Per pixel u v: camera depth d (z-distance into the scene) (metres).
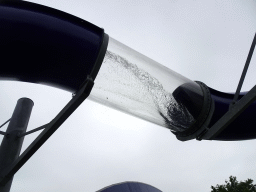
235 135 3.65
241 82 2.48
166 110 3.17
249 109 3.51
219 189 14.05
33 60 2.57
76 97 2.34
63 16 2.81
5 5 2.62
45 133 2.55
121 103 3.13
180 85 3.22
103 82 2.82
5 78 2.79
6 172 3.13
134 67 2.97
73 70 2.71
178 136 3.41
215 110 3.46
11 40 2.45
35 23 2.58
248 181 13.79
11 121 4.22
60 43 2.61
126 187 13.02
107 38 2.82
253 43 2.60
